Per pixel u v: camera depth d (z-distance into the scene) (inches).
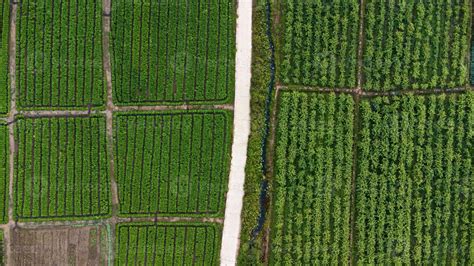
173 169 926.4
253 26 934.4
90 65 922.1
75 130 922.1
